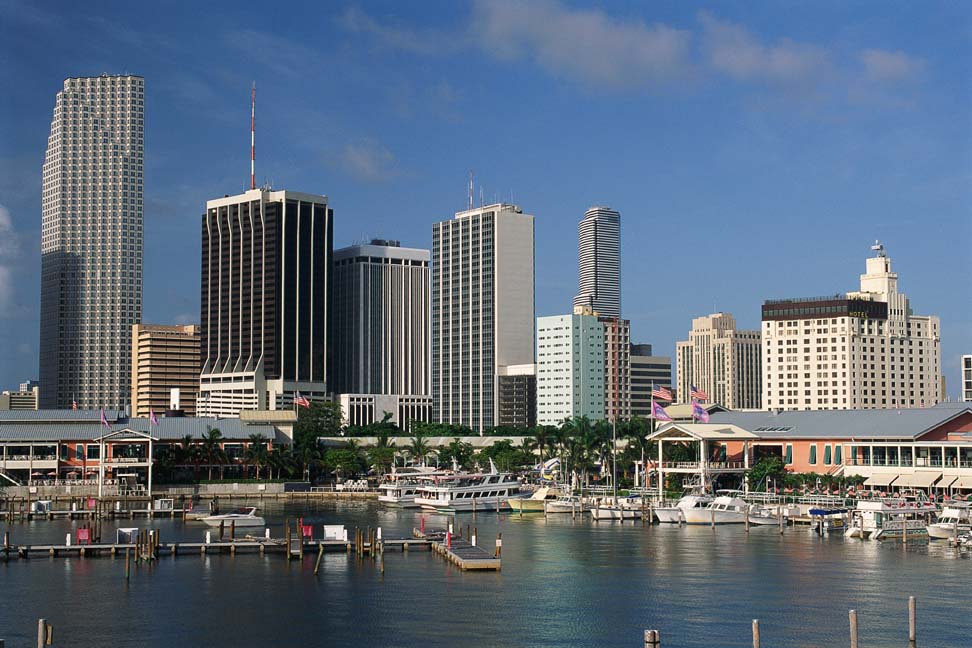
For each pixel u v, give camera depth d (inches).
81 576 5620.1
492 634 4411.9
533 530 7790.4
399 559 6220.5
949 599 5022.1
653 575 5679.1
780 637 4360.2
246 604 4950.8
